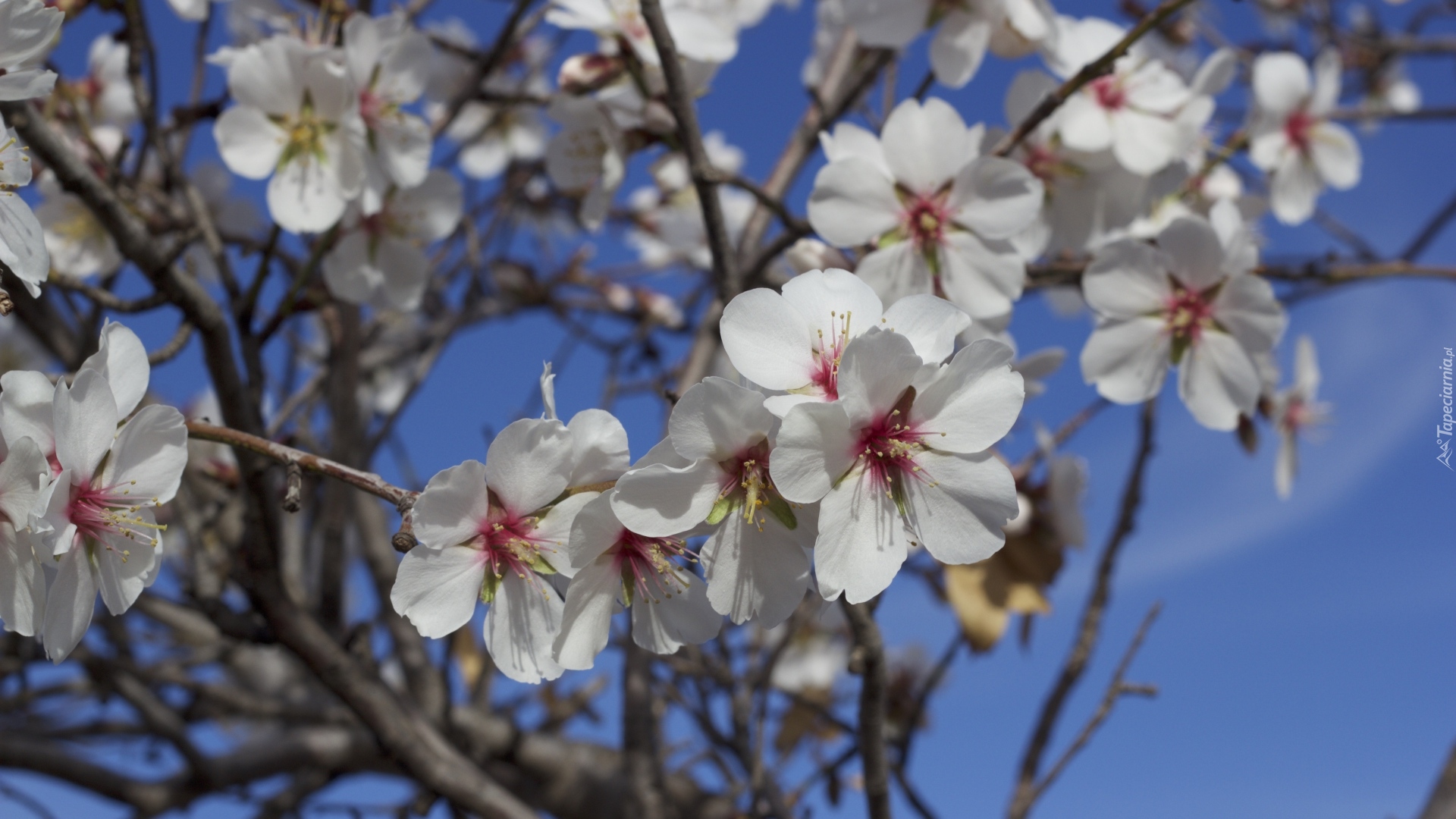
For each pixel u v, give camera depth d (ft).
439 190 1.53
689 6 1.47
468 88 1.54
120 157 1.40
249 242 1.62
